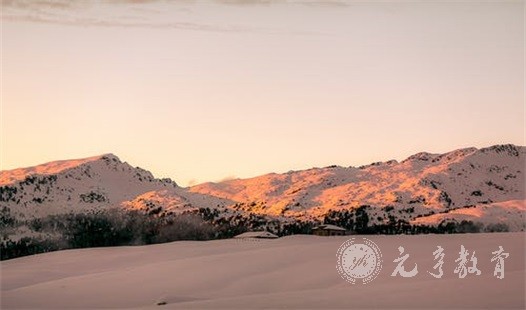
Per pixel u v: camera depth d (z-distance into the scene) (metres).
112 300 108.81
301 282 111.19
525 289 80.62
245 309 79.75
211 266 126.44
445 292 81.81
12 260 172.50
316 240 161.25
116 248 181.25
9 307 106.88
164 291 112.81
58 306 106.12
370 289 87.69
